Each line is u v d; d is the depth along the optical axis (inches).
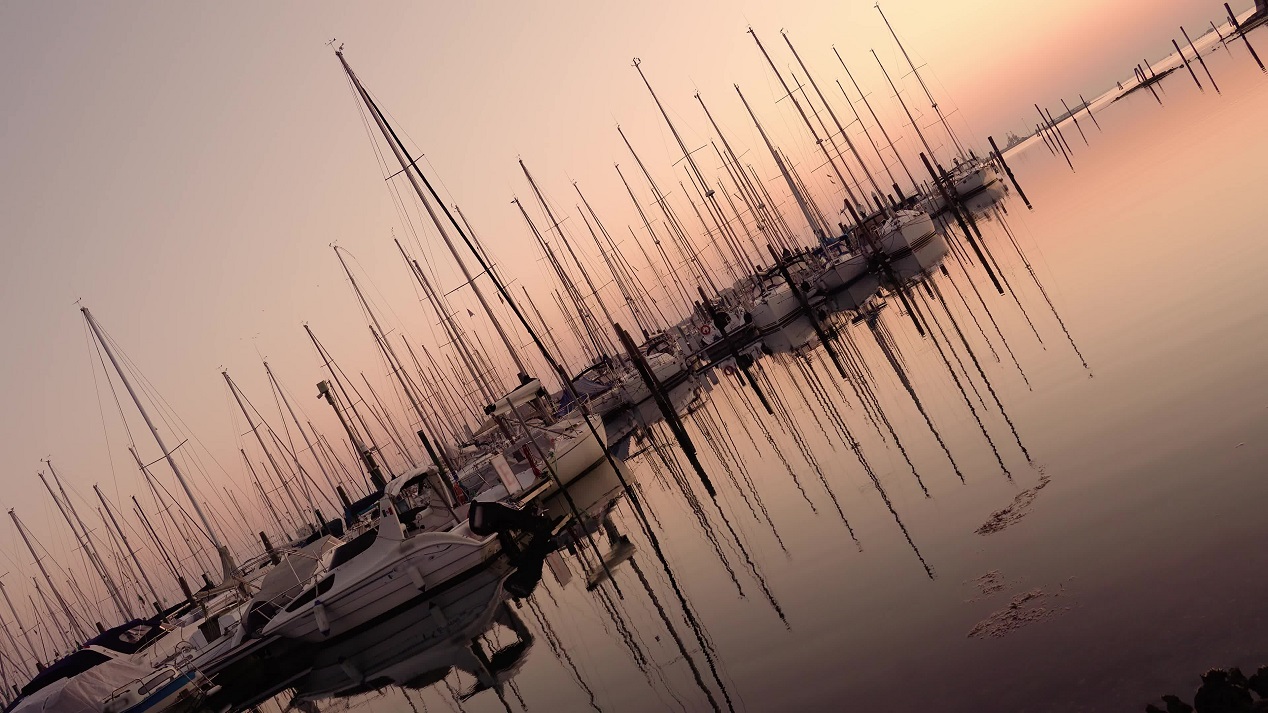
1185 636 268.1
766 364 1675.7
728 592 540.4
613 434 1718.8
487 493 1160.8
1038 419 559.5
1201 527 329.4
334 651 900.6
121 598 1782.7
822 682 353.1
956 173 3080.7
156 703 861.8
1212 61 4308.6
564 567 826.8
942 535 450.9
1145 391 516.7
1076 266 1011.9
